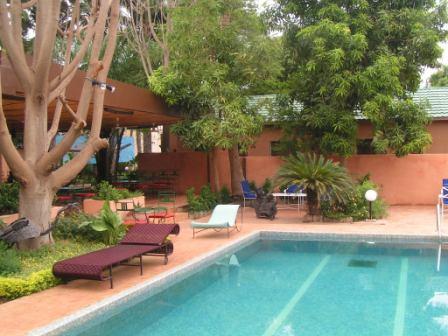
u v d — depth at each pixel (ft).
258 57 48.62
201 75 48.11
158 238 27.27
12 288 21.11
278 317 20.34
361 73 46.37
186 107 52.90
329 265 30.19
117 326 19.49
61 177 29.76
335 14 47.50
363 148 62.03
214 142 47.29
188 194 48.47
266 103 53.11
